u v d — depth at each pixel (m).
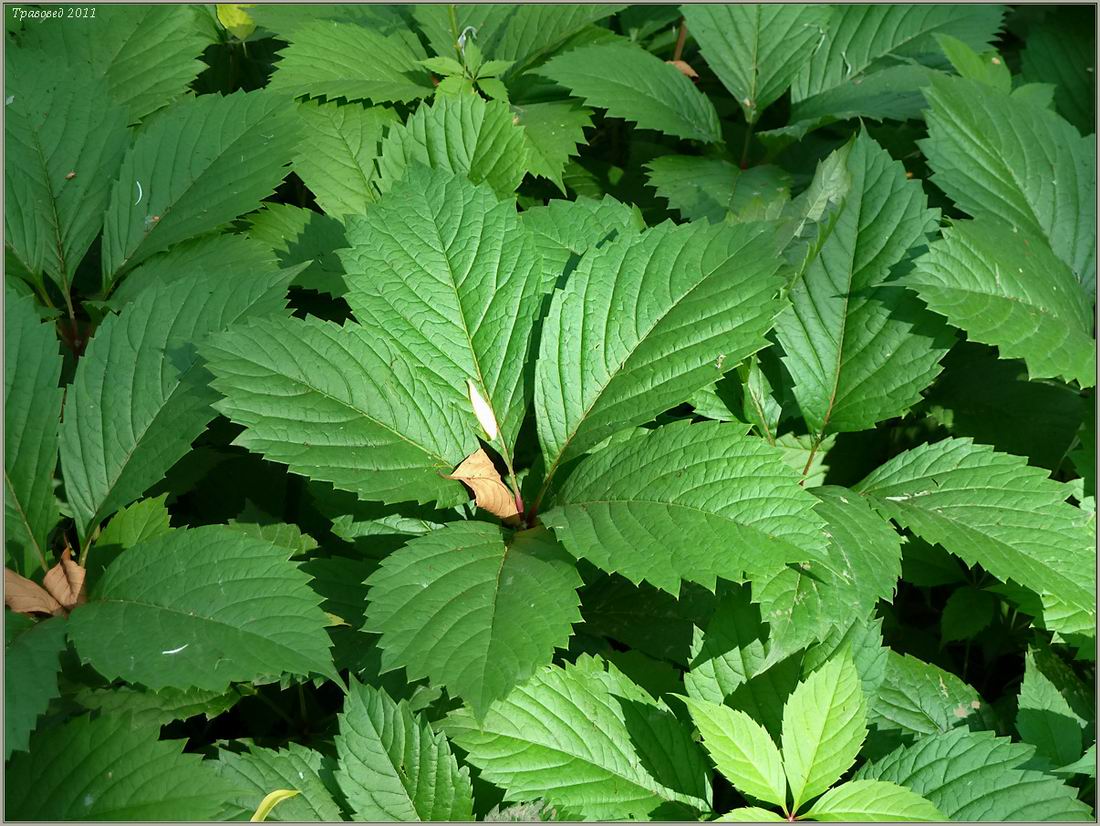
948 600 0.58
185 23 0.68
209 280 0.51
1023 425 0.61
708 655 0.50
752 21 0.72
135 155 0.59
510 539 0.48
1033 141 0.64
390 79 0.68
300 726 0.54
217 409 0.46
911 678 0.54
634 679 0.52
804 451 0.58
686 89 0.71
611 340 0.51
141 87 0.66
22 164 0.58
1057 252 0.61
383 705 0.47
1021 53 0.81
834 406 0.55
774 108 0.76
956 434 0.62
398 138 0.63
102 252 0.57
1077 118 0.79
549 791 0.47
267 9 0.72
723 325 0.50
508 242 0.53
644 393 0.50
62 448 0.48
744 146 0.72
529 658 0.43
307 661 0.42
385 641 0.43
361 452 0.47
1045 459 0.61
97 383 0.49
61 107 0.60
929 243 0.54
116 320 0.50
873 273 0.55
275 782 0.46
